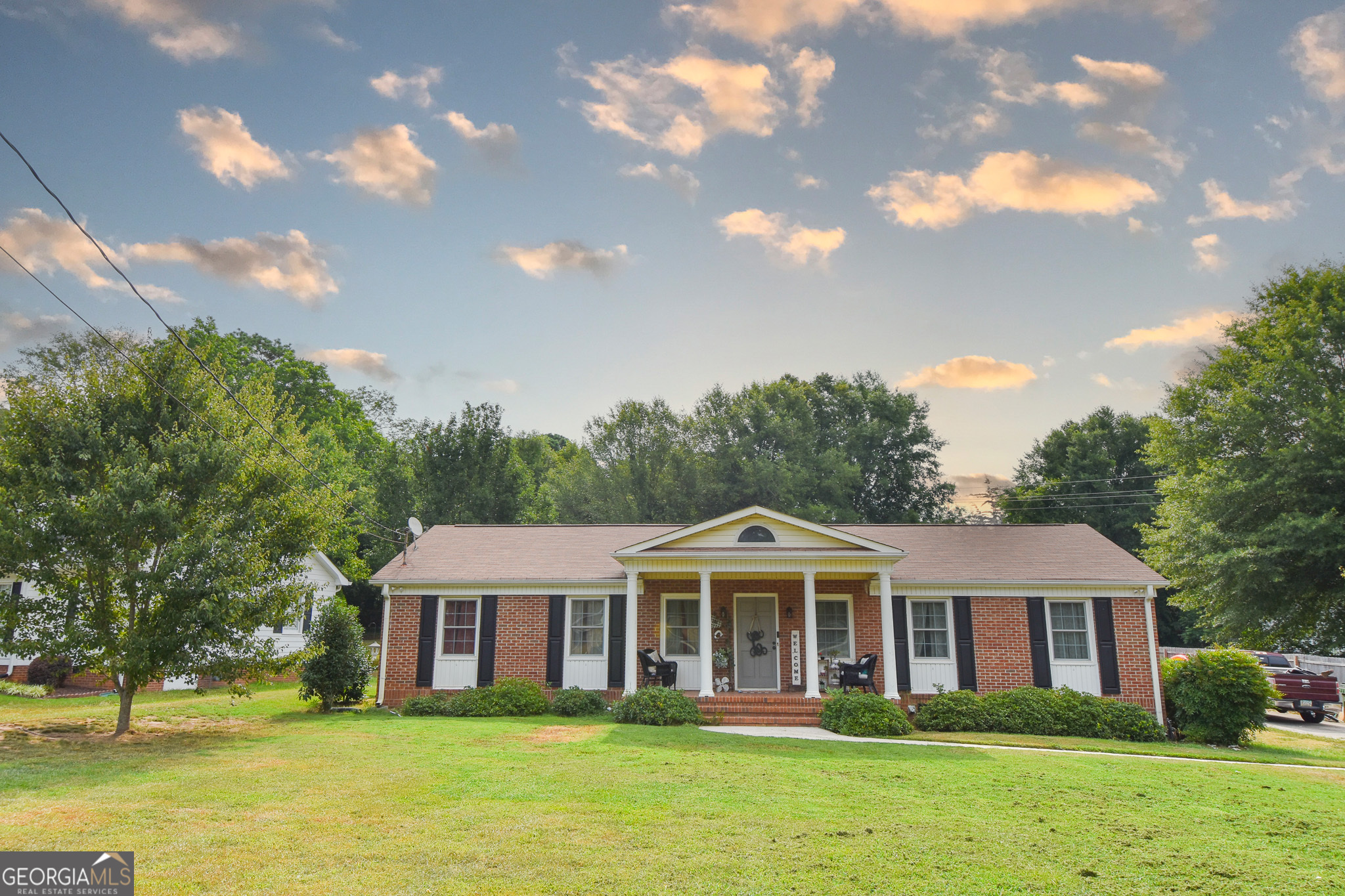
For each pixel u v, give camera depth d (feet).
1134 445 161.68
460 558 71.92
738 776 37.63
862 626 67.72
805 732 55.36
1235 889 24.11
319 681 62.75
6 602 47.37
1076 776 40.16
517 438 175.63
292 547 54.95
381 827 27.71
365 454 179.11
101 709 62.85
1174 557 93.20
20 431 48.01
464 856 24.85
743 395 169.17
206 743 45.37
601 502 155.22
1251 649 99.25
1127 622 64.28
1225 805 34.73
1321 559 82.07
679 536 64.95
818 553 63.26
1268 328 95.40
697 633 68.69
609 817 29.68
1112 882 24.43
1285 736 65.41
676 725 56.75
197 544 47.44
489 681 66.28
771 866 24.67
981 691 64.28
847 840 27.68
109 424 49.98
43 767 37.35
